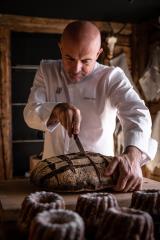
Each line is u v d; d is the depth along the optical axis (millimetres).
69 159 1334
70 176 1246
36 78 1740
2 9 3268
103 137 1642
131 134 1360
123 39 3834
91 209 935
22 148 3697
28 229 887
